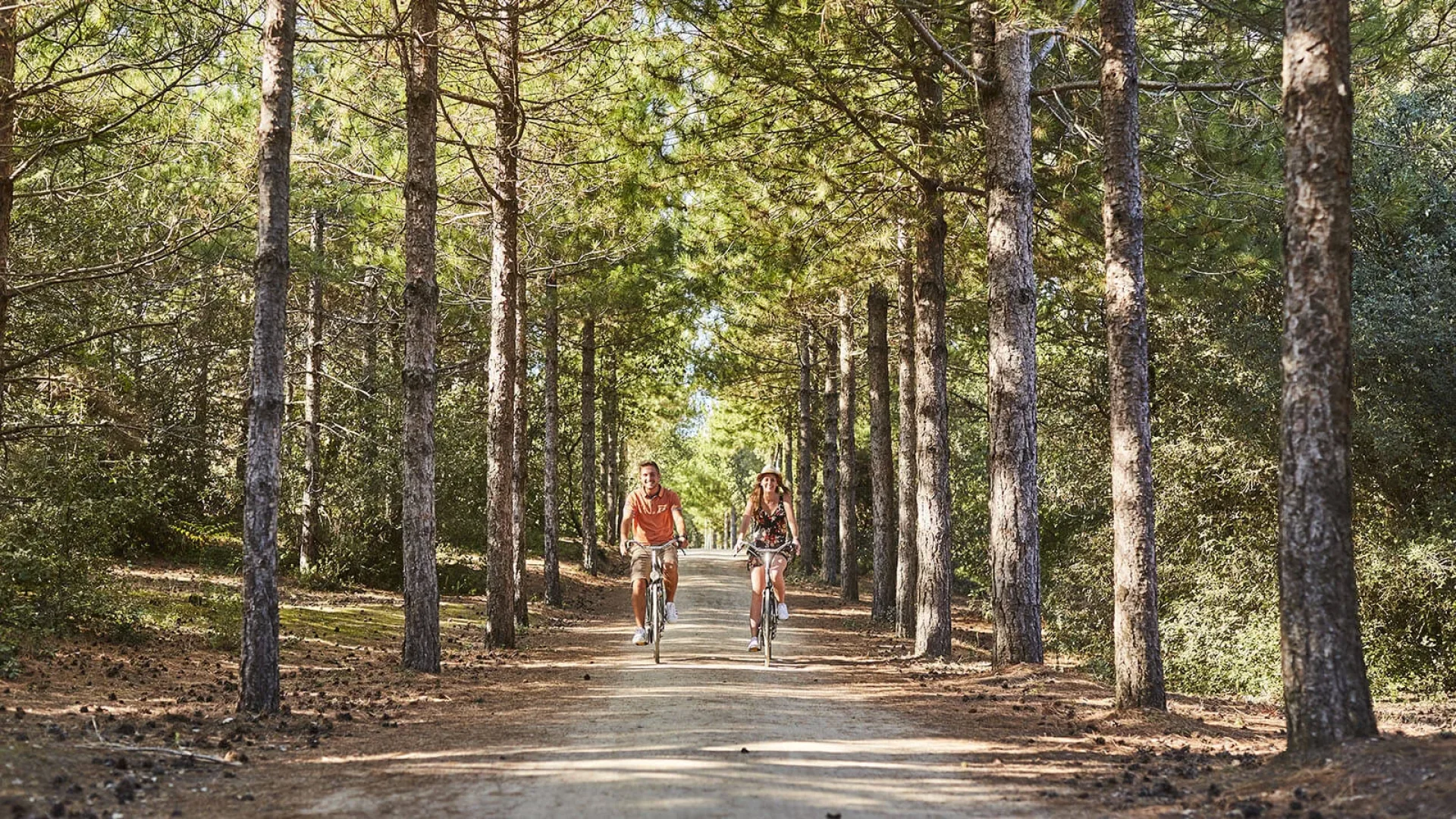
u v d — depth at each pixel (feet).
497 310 49.83
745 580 102.73
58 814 16.07
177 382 73.05
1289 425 19.49
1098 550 67.05
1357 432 49.96
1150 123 42.73
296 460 77.66
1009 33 35.32
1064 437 73.82
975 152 42.11
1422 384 50.19
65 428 45.52
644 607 40.65
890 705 30.91
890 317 83.30
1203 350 62.13
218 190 50.06
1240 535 57.77
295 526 77.46
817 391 118.11
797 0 36.91
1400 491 53.16
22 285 40.83
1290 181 19.71
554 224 61.31
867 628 65.00
